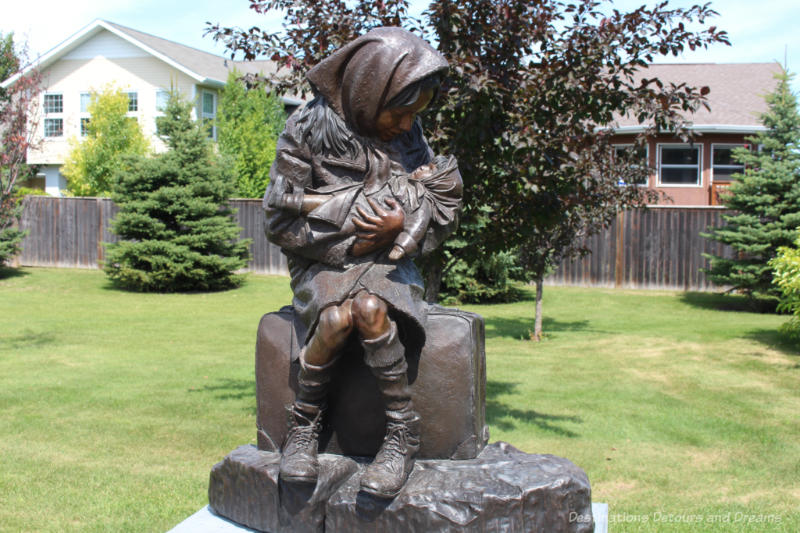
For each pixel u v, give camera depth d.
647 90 5.01
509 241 5.53
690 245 17.12
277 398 3.18
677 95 5.01
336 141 2.98
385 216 2.76
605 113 5.13
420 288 2.96
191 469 5.27
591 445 5.90
